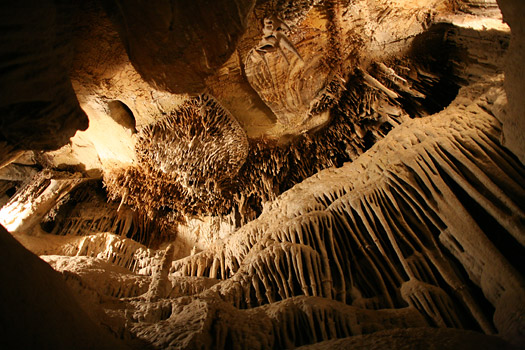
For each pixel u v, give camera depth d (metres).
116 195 8.70
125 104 6.24
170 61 3.69
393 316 3.32
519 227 3.33
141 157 7.26
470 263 3.67
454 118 4.88
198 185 7.91
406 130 5.31
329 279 4.34
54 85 2.55
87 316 2.21
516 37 2.63
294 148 7.76
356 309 3.38
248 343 2.75
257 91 6.27
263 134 7.36
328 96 6.84
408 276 4.26
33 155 7.73
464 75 6.69
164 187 8.15
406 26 6.20
